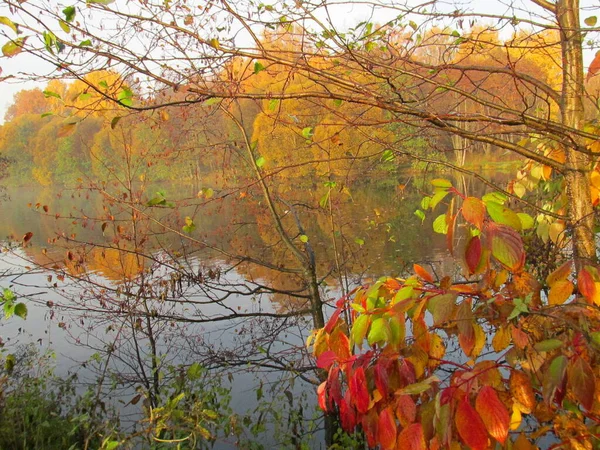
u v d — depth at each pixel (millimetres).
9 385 4074
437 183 1643
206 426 3400
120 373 4352
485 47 2178
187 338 4781
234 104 4109
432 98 2016
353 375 1646
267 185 4355
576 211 1932
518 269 1543
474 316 1593
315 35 2016
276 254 5809
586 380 1352
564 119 1946
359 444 3346
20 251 10578
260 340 4395
